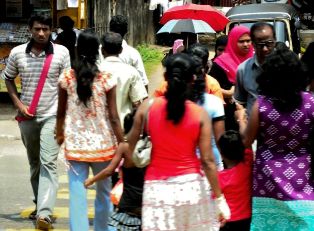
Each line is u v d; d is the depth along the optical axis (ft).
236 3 87.66
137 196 17.87
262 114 14.69
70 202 18.94
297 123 14.61
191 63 14.65
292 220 14.76
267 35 17.99
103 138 18.86
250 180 17.15
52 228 23.02
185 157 14.73
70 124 18.89
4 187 28.68
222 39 25.82
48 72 22.44
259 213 15.01
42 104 22.52
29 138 23.08
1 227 23.00
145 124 15.01
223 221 15.29
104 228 19.45
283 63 14.46
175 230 14.75
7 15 46.21
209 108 16.97
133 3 69.82
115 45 21.59
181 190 14.69
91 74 18.56
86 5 49.75
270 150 14.89
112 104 18.83
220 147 17.12
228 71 22.68
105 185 19.17
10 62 22.74
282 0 69.51
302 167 14.76
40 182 22.54
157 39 79.05
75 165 18.92
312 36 71.56
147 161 16.93
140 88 21.88
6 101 46.96
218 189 14.93
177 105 14.52
